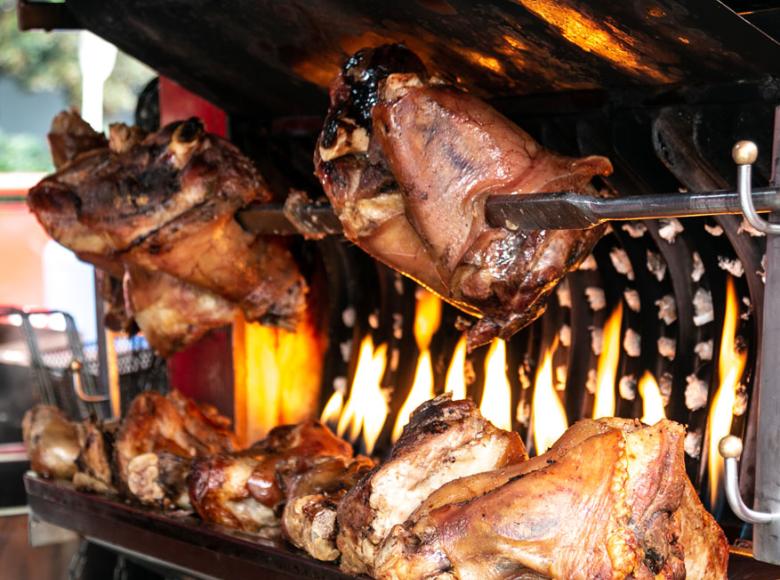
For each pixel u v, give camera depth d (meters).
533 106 1.03
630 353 1.06
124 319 1.34
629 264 1.06
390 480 0.90
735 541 0.96
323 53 1.08
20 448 1.59
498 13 0.93
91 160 1.19
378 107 0.92
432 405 0.94
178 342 1.23
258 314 1.20
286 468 1.05
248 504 1.05
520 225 0.89
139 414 1.17
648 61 0.92
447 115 0.91
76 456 1.23
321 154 0.97
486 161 0.91
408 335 1.21
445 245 0.92
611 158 1.00
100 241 1.20
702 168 0.95
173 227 1.12
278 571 0.98
